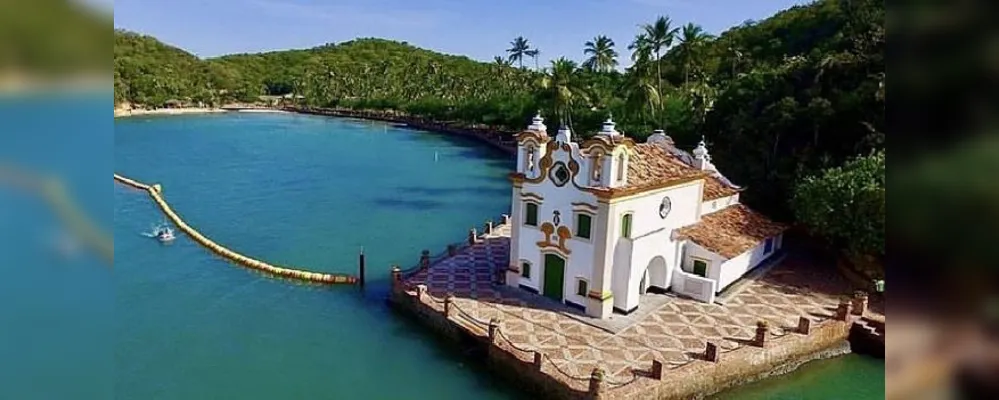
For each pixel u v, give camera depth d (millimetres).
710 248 34094
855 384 27781
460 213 62031
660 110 77562
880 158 37531
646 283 34375
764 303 33531
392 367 29062
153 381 27609
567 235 32281
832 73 50438
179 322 33969
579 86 96250
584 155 31031
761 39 94938
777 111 50688
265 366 29094
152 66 171500
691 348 28375
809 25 87562
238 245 49156
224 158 94875
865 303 31359
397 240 51625
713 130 61781
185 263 44125
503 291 34875
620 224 31047
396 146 113250
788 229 42688
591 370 26219
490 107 122375
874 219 34781
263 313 35344
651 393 24844
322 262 45250
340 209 62625
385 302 36875
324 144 114500
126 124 144875
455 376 28266
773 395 26875
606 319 31172
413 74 179250
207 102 182125
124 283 39844
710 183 39812
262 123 152875
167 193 68250
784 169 48344
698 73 90062
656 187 32094
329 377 28172
